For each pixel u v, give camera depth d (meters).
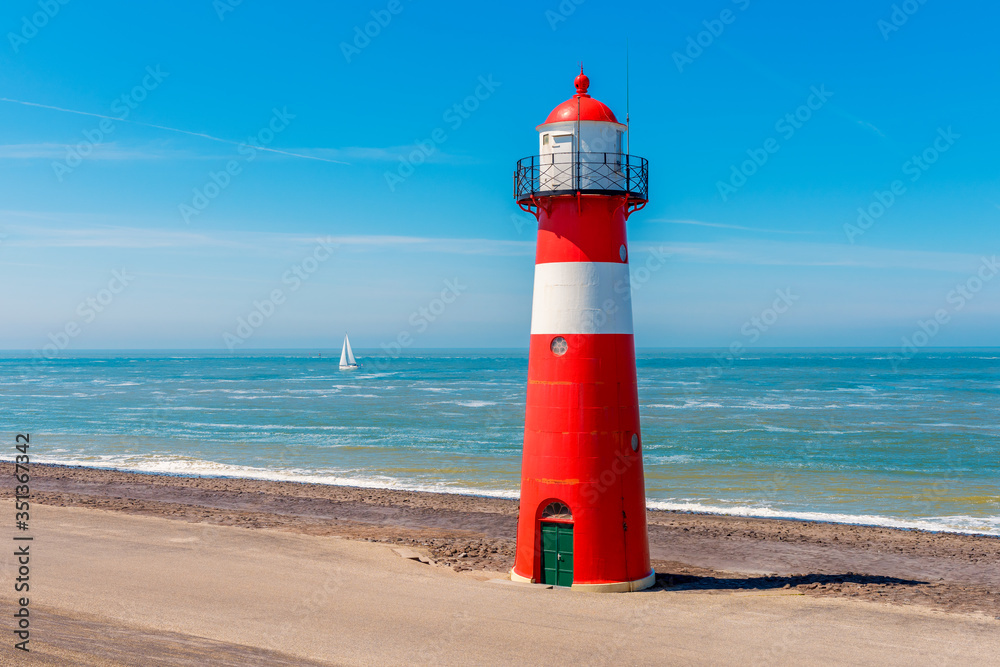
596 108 15.78
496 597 15.47
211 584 16.22
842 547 23.73
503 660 12.36
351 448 44.66
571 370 15.90
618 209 16.06
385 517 27.67
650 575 16.88
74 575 16.42
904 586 19.34
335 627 13.69
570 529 16.16
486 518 27.56
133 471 37.22
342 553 19.89
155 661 11.21
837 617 15.23
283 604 15.00
